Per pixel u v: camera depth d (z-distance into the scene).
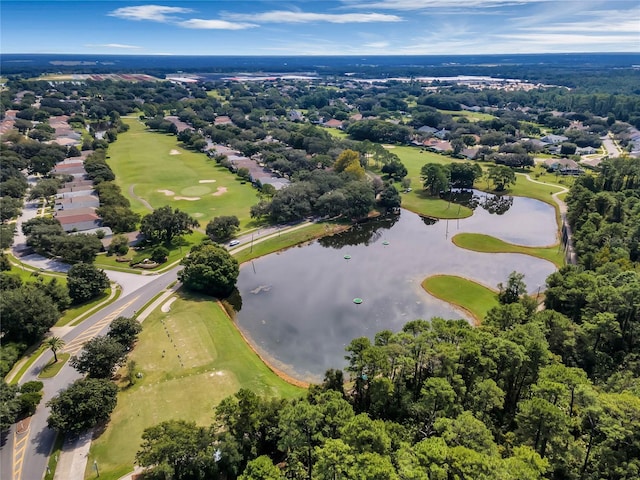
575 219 153.75
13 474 61.41
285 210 157.50
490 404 64.44
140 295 109.94
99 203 167.62
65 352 87.81
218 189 193.12
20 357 86.38
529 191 196.50
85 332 94.50
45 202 172.25
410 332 76.19
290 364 88.62
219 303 109.44
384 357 66.06
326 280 122.94
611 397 56.12
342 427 54.72
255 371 84.19
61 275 117.31
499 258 135.25
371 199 167.38
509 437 59.50
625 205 142.25
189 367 84.12
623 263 104.12
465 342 68.81
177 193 186.75
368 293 115.50
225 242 142.88
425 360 68.81
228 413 61.66
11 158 196.62
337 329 100.31
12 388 70.62
